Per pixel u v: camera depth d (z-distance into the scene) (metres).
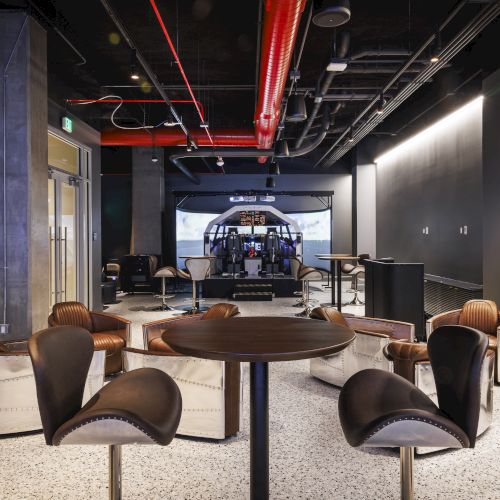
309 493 2.57
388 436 1.64
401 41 7.53
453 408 1.75
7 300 5.09
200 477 2.77
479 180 7.80
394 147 12.05
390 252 12.79
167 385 2.04
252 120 12.34
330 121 10.77
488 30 6.70
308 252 18.20
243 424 3.56
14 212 5.10
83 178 8.42
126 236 15.87
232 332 2.22
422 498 2.53
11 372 3.36
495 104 6.26
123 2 6.18
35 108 5.25
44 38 5.50
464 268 8.34
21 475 2.80
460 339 1.77
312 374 4.84
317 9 4.02
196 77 9.10
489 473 2.81
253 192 15.37
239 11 6.47
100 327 5.02
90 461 2.99
